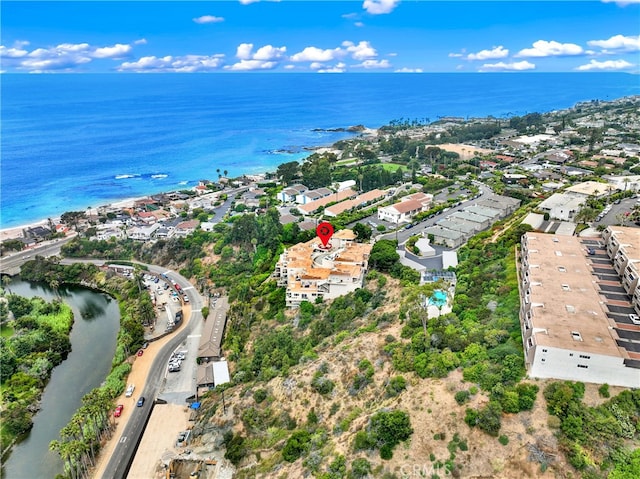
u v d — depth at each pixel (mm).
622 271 139125
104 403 139375
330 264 197500
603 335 107875
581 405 98125
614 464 89438
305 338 162250
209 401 149625
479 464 94812
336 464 103062
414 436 102000
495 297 146750
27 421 147750
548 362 104438
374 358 132000
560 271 141500
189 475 123875
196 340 188125
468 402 104312
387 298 167625
